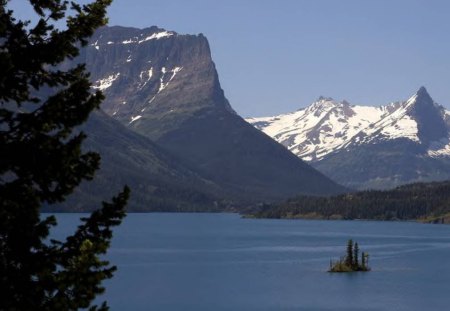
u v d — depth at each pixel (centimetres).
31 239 4150
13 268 4088
